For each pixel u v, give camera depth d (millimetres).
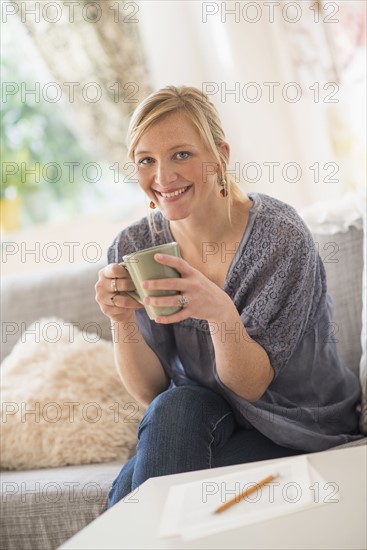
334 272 1741
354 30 2287
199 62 3211
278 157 3016
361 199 1737
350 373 1583
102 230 3441
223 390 1435
